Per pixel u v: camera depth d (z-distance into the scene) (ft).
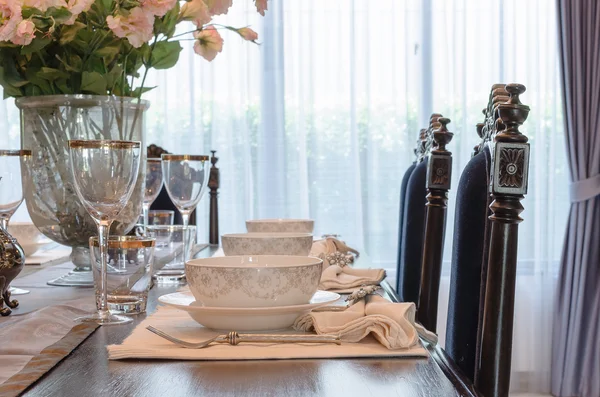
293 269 2.67
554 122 12.16
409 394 1.96
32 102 4.04
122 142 2.92
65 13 3.71
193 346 2.45
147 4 3.74
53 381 2.13
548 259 12.35
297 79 12.05
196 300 2.93
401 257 6.59
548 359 12.47
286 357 2.35
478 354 3.12
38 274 4.78
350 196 12.11
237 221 12.10
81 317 3.06
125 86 4.47
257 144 12.07
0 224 3.52
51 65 4.21
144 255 3.22
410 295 5.91
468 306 3.56
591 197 11.91
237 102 12.09
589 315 12.14
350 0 11.96
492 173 2.82
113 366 2.30
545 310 12.38
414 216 5.93
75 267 4.89
